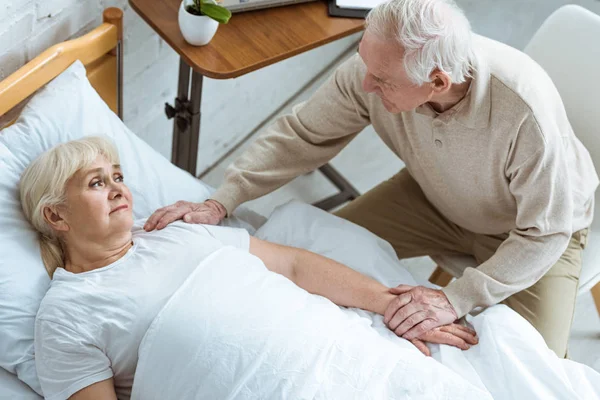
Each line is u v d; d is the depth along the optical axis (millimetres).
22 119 1553
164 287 1420
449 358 1511
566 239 1618
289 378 1335
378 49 1416
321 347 1378
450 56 1397
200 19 1705
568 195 1578
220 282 1431
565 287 1770
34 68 1542
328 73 3170
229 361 1343
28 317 1411
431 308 1572
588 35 1812
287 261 1633
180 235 1537
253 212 1910
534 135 1499
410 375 1378
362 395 1339
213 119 2576
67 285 1415
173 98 2357
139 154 1722
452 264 1979
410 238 1973
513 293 1659
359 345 1406
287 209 1785
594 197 1859
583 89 1831
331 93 1754
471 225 1850
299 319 1408
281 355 1353
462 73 1443
